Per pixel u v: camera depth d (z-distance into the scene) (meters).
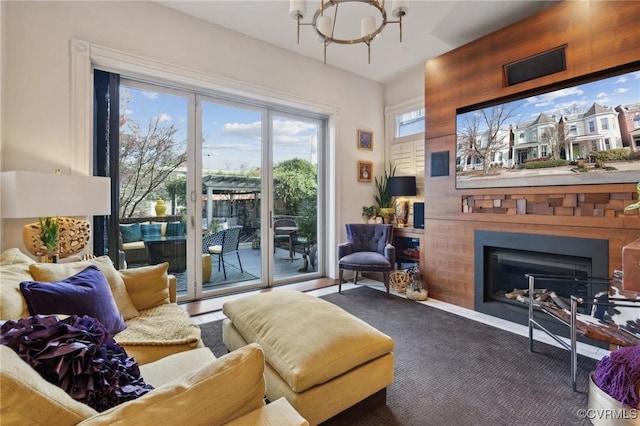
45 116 2.55
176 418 0.65
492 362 2.19
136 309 1.96
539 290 2.82
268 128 4.05
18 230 2.47
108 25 2.82
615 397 1.44
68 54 2.64
